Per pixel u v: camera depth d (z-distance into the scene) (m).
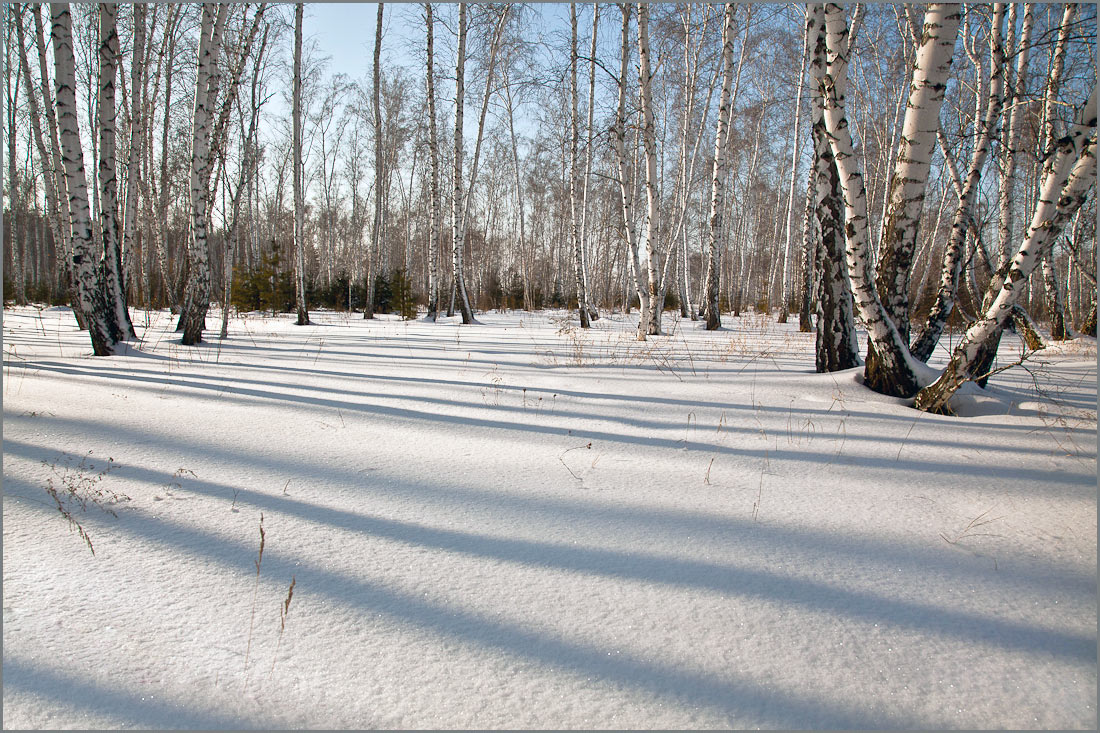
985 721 1.37
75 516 2.41
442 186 28.38
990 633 1.72
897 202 5.10
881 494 2.84
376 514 2.51
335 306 25.78
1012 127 7.65
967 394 4.70
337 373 6.31
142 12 11.42
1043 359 7.95
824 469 3.21
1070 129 3.84
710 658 1.57
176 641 1.60
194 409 4.43
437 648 1.59
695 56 16.22
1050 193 3.88
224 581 1.92
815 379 5.57
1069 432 3.99
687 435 3.89
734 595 1.89
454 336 11.92
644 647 1.62
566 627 1.70
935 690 1.47
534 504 2.65
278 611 1.75
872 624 1.75
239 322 16.64
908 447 3.64
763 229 33.00
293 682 1.45
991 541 2.33
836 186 5.76
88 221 7.59
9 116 15.78
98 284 7.76
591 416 4.41
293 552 2.13
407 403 4.80
